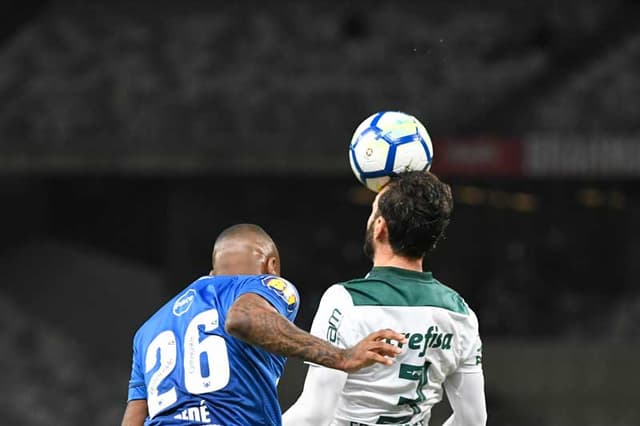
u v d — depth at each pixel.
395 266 11.76
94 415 67.44
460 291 71.19
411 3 85.25
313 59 81.00
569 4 81.62
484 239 71.62
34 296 76.94
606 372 62.66
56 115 77.06
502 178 70.44
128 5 88.44
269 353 10.67
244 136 74.25
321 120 74.94
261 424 10.59
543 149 67.56
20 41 85.81
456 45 80.31
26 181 81.69
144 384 11.10
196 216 76.31
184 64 81.56
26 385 69.19
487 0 84.19
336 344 11.41
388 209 11.61
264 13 86.25
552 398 63.03
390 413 11.75
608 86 74.12
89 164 74.69
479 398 12.49
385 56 80.38
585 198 71.06
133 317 75.12
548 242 71.31
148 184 82.62
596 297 70.19
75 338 73.38
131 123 75.94
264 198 76.12
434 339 11.69
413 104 75.06
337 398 11.59
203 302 10.82
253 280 10.86
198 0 87.94
